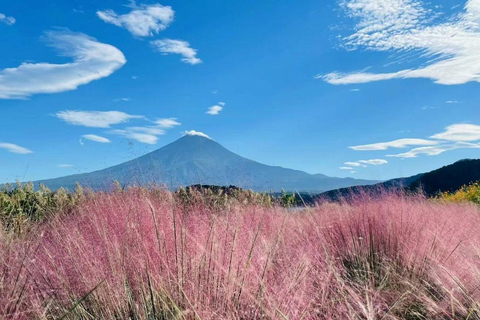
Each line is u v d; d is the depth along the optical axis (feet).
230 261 9.26
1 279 8.87
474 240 13.69
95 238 10.98
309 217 17.21
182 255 9.03
